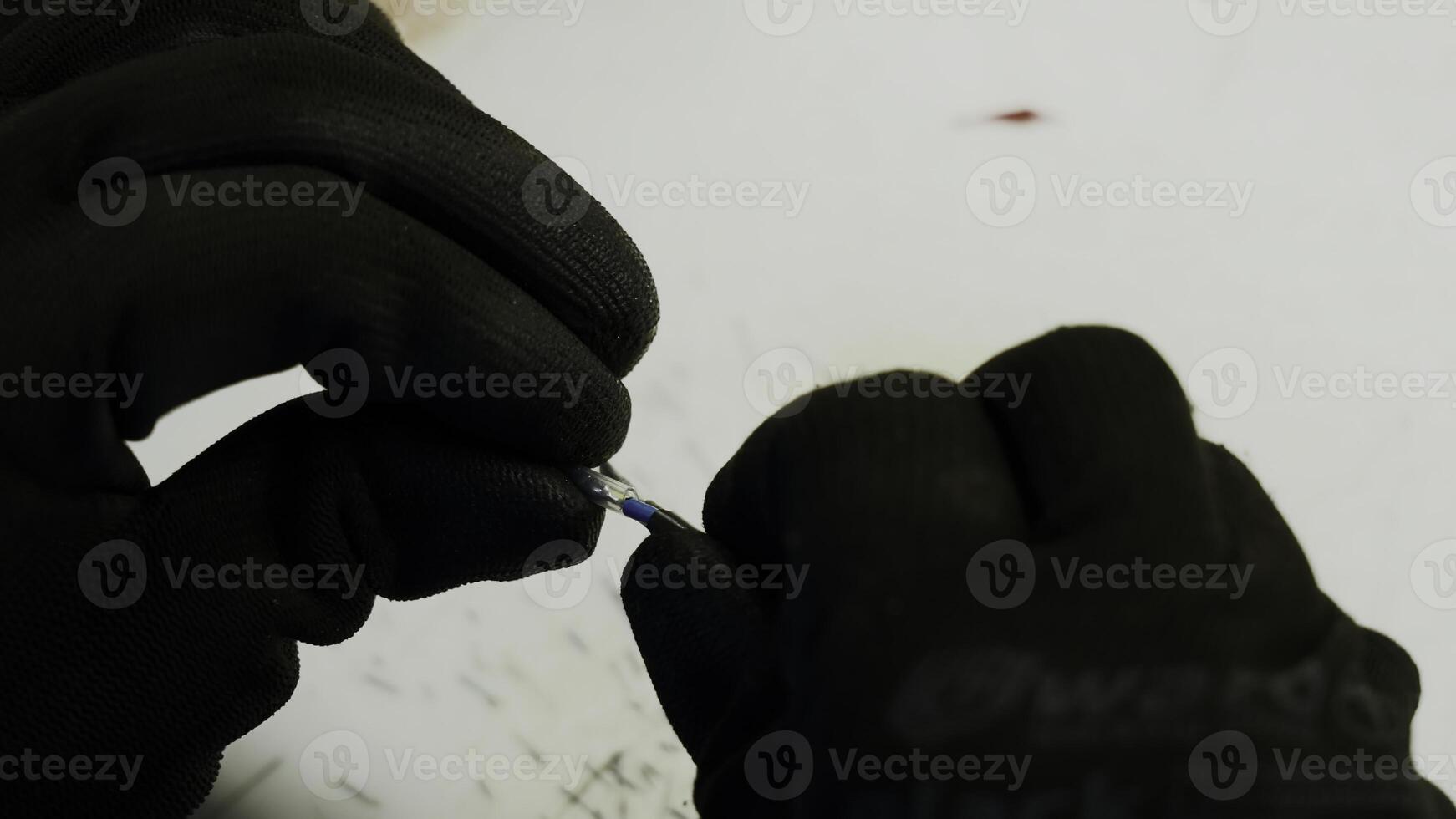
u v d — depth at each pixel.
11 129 0.35
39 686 0.35
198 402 0.48
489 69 0.57
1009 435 0.33
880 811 0.31
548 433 0.38
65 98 0.35
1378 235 0.50
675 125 0.55
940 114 0.54
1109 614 0.31
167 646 0.36
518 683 0.43
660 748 0.43
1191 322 0.48
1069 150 0.53
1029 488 0.33
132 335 0.34
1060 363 0.33
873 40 0.57
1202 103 0.54
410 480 0.38
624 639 0.44
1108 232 0.50
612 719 0.43
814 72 0.56
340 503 0.38
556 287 0.38
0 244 0.34
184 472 0.37
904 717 0.31
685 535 0.35
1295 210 0.51
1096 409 0.32
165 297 0.34
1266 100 0.54
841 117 0.54
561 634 0.44
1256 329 0.48
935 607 0.31
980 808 0.30
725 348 0.48
